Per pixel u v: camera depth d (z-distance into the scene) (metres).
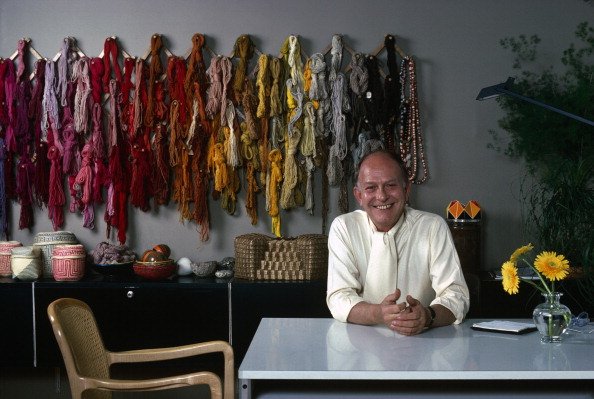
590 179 4.15
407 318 2.20
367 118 4.17
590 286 3.75
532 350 2.01
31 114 4.30
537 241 4.22
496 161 4.27
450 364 1.85
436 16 4.26
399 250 2.57
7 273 4.20
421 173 4.29
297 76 4.20
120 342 3.95
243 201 4.34
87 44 4.33
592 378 1.79
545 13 4.23
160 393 4.11
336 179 4.18
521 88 4.21
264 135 4.23
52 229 4.41
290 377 1.79
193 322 3.93
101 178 4.29
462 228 4.02
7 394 4.15
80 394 2.07
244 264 4.04
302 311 3.88
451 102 4.27
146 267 4.00
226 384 2.41
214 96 4.20
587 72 4.17
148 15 4.32
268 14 4.28
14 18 4.35
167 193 4.30
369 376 1.78
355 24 4.26
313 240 3.96
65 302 2.24
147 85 4.27
